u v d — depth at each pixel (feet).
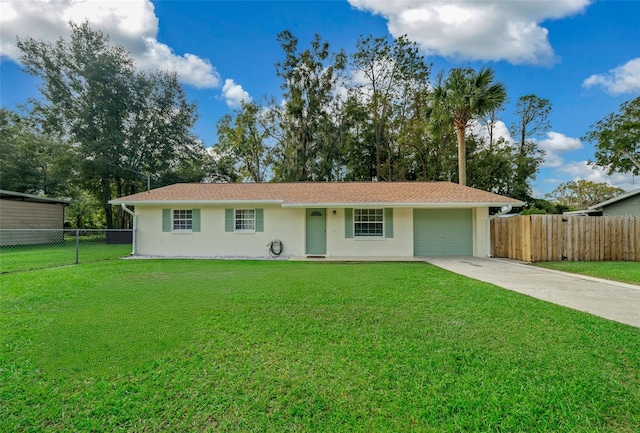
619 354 11.00
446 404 8.26
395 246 42.93
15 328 13.74
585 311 16.24
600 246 35.60
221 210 44.21
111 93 77.66
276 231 43.96
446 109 58.03
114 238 66.74
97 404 8.38
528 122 91.66
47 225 67.51
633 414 7.82
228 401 8.49
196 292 20.43
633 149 71.67
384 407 8.17
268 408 8.20
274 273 28.19
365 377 9.64
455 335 12.86
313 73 85.51
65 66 76.13
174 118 86.33
